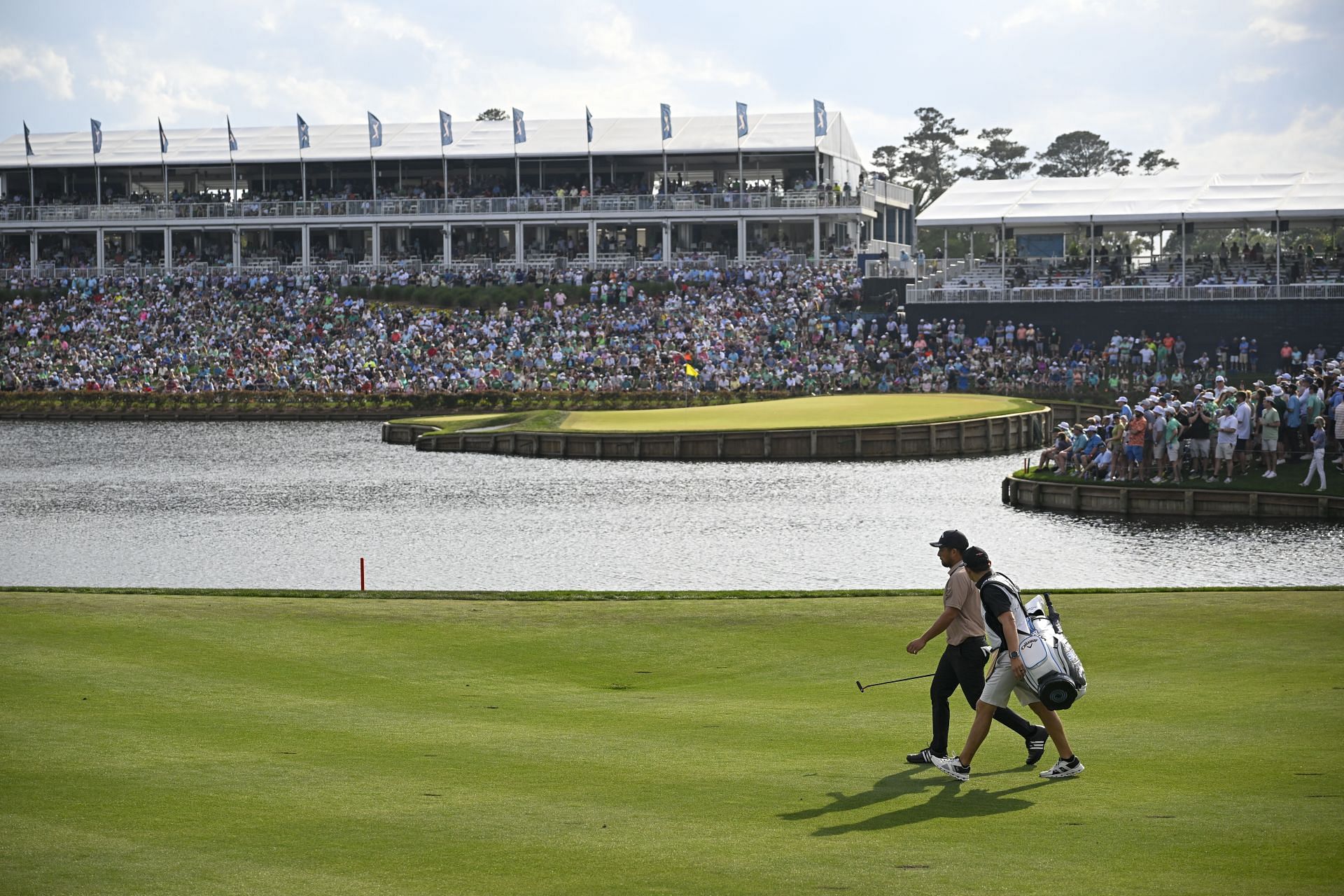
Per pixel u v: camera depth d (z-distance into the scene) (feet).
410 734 45.06
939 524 127.54
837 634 62.95
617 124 345.31
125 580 103.09
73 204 348.79
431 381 260.83
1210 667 54.19
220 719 47.03
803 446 189.06
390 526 129.49
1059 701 38.63
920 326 253.65
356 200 335.06
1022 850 32.22
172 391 267.39
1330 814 34.17
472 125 355.56
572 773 39.81
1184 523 124.67
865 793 37.58
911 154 510.99
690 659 58.59
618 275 298.35
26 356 285.43
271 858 32.04
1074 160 522.88
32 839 33.55
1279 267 245.86
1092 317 247.29
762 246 326.44
